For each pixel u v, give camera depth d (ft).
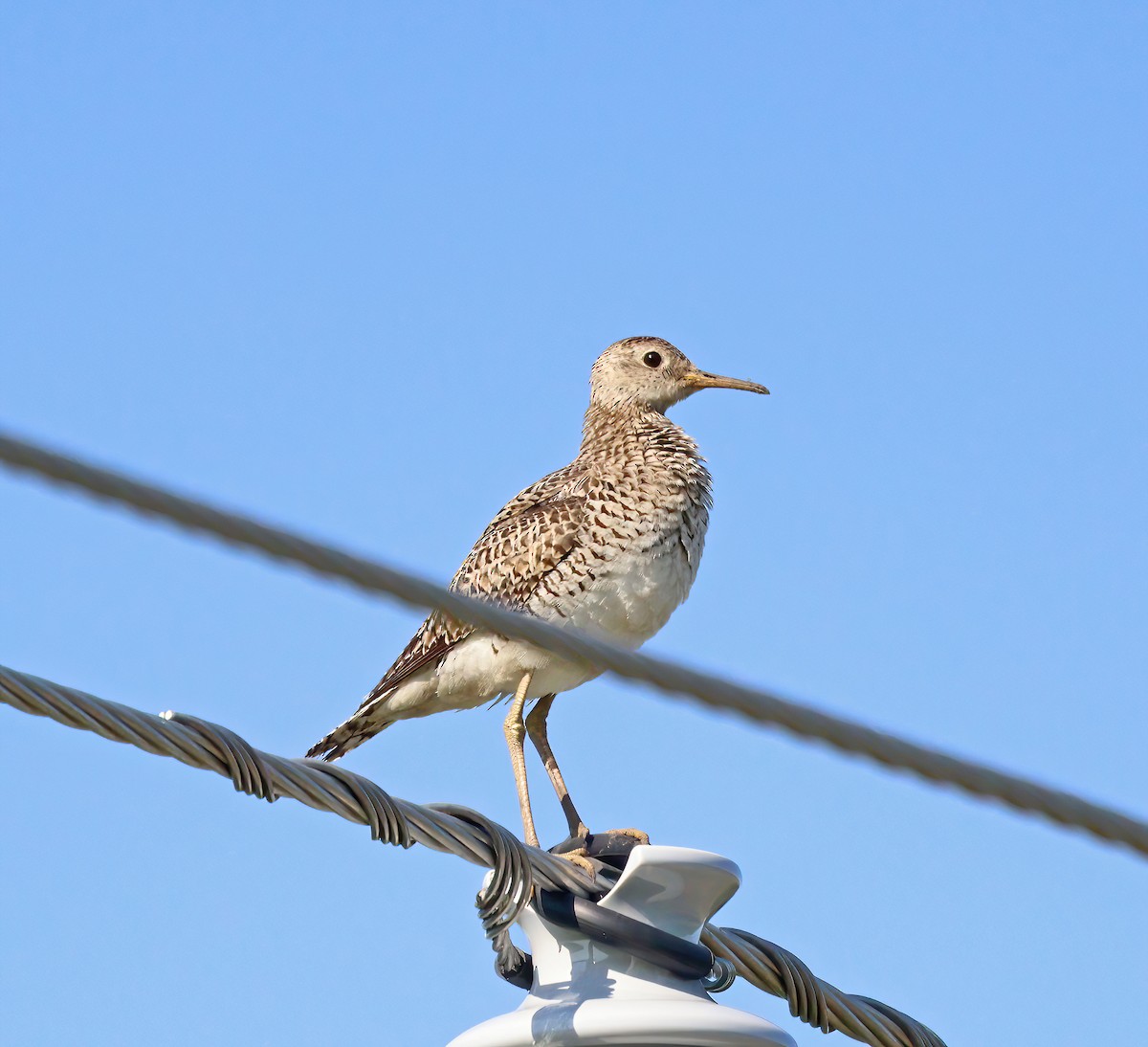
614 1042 31.14
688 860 32.89
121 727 29.25
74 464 16.21
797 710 21.22
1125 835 22.72
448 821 32.81
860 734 21.59
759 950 36.78
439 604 18.76
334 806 31.68
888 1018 37.83
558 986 33.14
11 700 27.89
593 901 33.37
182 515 16.96
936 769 21.91
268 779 30.91
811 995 36.83
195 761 29.96
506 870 32.73
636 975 32.83
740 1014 31.76
